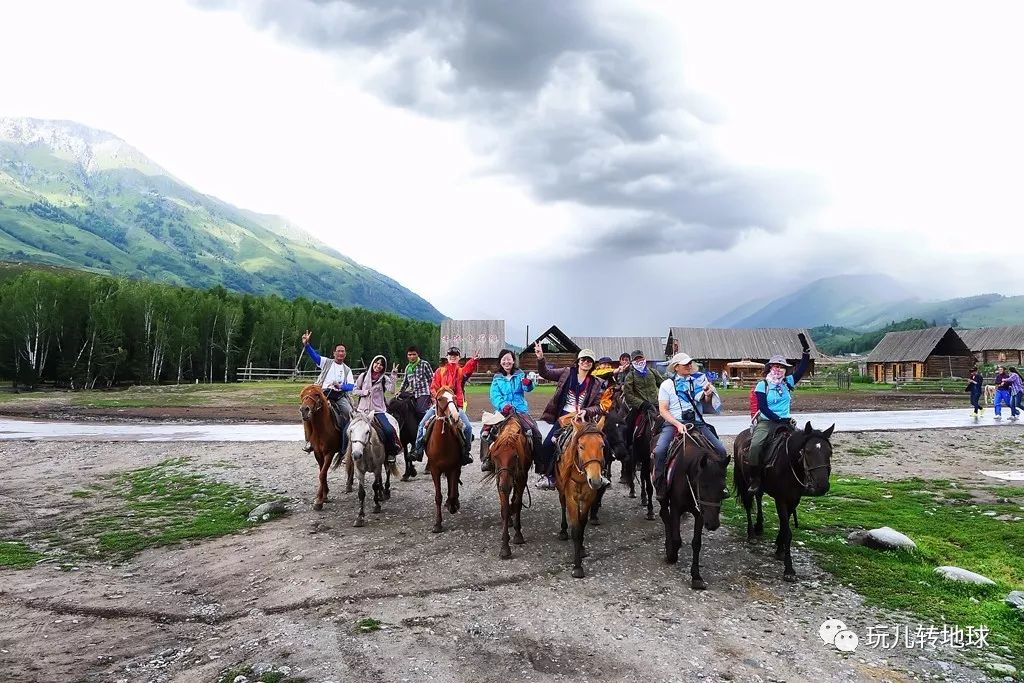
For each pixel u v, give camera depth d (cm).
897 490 1421
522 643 684
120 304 6875
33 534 1199
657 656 654
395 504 1306
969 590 827
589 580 871
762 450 935
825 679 613
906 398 4597
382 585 862
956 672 628
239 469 1714
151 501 1430
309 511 1272
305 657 652
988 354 8875
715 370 8100
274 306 9769
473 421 2872
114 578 951
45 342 6141
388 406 1373
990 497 1341
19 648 712
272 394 4772
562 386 1077
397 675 612
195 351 7806
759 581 866
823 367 8969
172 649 701
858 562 930
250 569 960
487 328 7900
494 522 1161
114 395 4712
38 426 2783
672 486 891
